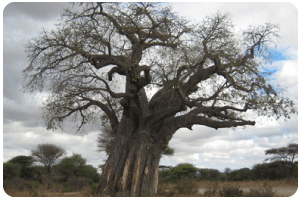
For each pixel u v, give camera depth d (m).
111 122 14.05
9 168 28.81
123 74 12.60
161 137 13.09
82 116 14.05
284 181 25.06
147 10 10.77
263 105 10.75
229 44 11.42
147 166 12.66
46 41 12.40
